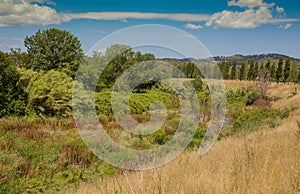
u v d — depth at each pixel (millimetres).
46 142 10367
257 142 7754
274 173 4594
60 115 15664
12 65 16656
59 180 7613
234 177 4516
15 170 7797
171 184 4184
